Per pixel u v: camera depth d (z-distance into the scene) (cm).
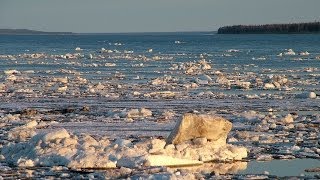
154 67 15638
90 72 13975
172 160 4656
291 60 18712
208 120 5000
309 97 9100
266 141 5616
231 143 5503
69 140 4875
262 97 9150
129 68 15288
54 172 4381
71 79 11925
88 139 4991
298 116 7194
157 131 6078
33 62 17512
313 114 7450
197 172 4450
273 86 10694
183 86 10625
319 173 4494
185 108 7875
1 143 5347
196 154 4825
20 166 4575
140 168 4466
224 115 7275
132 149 4734
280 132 6106
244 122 6781
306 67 15688
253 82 11394
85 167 4519
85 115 7212
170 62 17862
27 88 10225
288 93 9769
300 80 11919
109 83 11200
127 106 8069
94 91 9738
